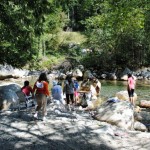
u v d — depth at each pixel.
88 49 42.97
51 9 13.92
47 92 11.09
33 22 14.47
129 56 37.84
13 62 21.12
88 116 13.48
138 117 14.32
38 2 13.13
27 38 16.28
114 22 19.94
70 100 15.99
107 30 38.06
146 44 37.00
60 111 13.75
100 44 39.09
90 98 18.77
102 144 9.27
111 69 37.66
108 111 12.59
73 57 42.94
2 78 33.47
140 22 26.64
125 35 37.09
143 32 36.28
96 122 11.77
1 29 15.39
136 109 16.53
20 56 20.39
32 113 12.23
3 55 20.38
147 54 37.62
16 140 9.21
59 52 46.28
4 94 14.75
